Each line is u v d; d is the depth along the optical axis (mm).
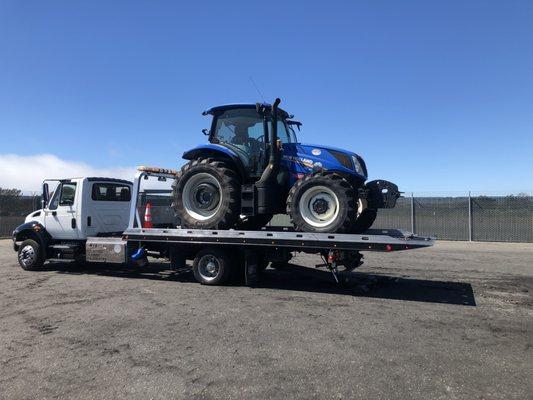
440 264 12477
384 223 21062
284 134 9688
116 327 6176
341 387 4242
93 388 4254
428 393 4117
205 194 9109
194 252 9422
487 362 4883
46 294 8328
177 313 6895
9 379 4473
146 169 10078
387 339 5656
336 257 7996
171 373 4590
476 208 19516
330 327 6164
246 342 5535
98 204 11078
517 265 12281
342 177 8328
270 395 4082
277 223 9883
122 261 9797
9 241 20453
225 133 9422
